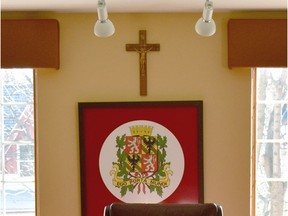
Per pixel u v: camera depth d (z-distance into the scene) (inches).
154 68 129.0
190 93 129.3
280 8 125.6
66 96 128.7
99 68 128.8
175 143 128.6
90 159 128.5
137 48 127.6
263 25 125.2
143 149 128.9
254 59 125.6
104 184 128.7
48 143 129.0
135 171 128.7
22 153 133.5
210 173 129.5
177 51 128.8
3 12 127.3
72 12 128.0
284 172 133.5
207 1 102.2
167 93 129.1
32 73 132.3
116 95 129.0
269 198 133.3
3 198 133.6
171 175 128.6
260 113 133.1
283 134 133.3
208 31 105.6
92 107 128.1
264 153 133.7
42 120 128.7
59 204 129.4
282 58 125.6
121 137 128.6
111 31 107.0
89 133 128.3
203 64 129.0
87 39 128.6
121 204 112.3
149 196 128.9
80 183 128.9
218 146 129.4
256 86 131.4
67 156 129.3
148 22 128.6
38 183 130.0
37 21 124.7
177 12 128.3
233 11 128.3
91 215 128.6
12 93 132.8
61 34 128.3
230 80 129.0
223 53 129.0
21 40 124.6
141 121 128.6
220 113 129.3
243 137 129.4
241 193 129.7
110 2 116.5
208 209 110.3
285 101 133.0
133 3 117.7
